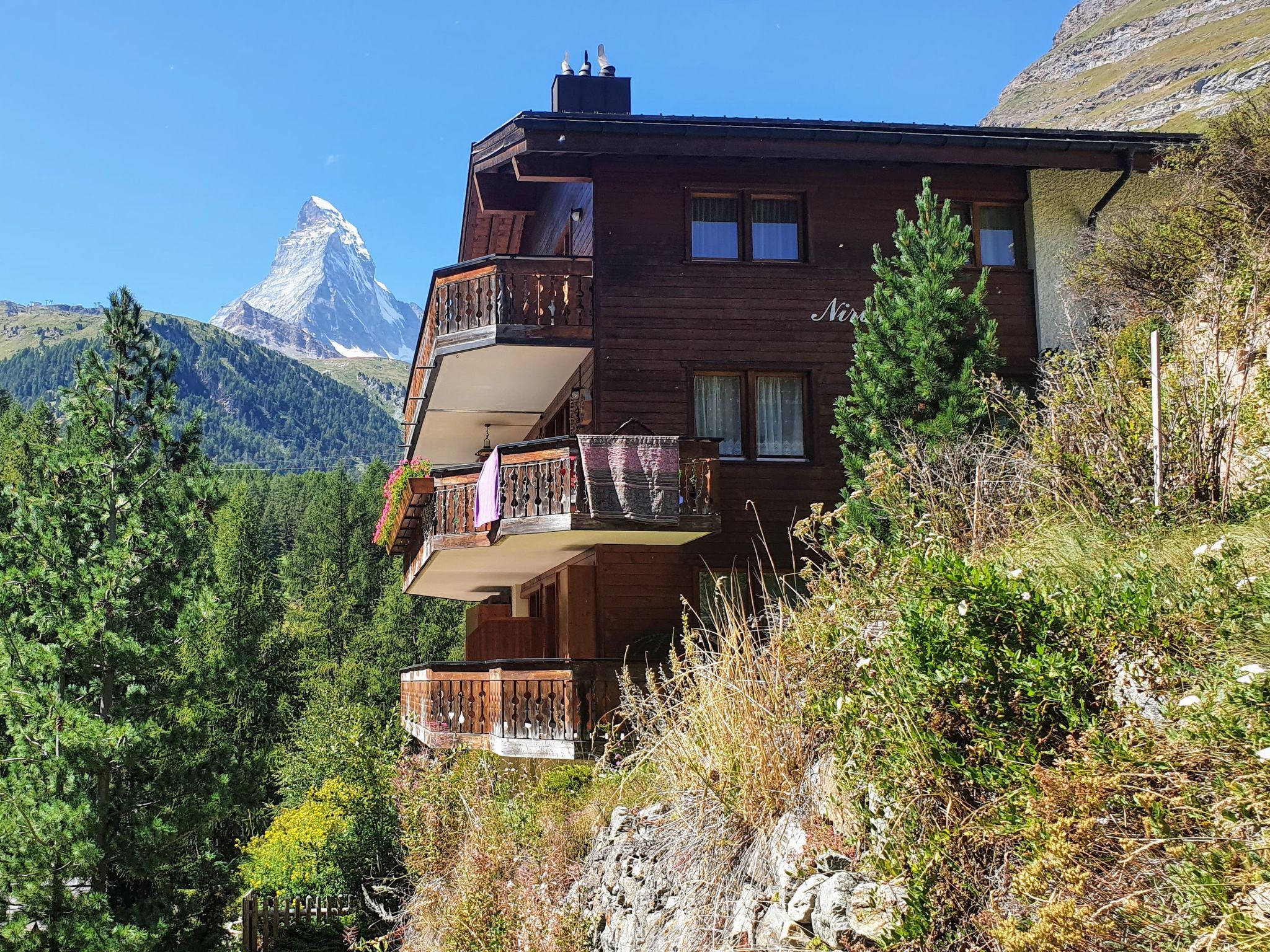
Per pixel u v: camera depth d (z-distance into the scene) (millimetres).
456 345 17797
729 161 18219
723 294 17891
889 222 18469
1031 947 4363
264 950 21094
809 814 6590
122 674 19125
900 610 5992
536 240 23578
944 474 10461
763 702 7566
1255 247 11578
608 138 17500
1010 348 18391
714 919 6840
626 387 17422
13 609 19016
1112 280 15734
